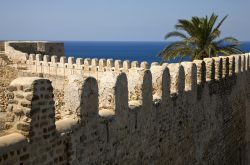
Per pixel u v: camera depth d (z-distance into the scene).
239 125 22.14
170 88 12.53
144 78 10.76
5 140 6.52
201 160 15.55
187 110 13.86
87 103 8.41
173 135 12.80
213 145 17.12
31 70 27.17
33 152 7.00
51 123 7.45
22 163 6.75
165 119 12.16
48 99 7.35
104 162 9.16
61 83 25.44
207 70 16.52
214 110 17.03
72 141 7.99
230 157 20.33
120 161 9.84
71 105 8.29
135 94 10.88
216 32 29.20
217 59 17.55
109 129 9.28
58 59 27.44
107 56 162.62
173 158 12.89
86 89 8.32
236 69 21.22
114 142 9.53
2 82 28.28
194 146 14.73
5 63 28.14
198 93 14.85
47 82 7.30
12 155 6.53
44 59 26.55
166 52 29.83
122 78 9.72
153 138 11.48
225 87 18.73
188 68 14.06
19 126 6.96
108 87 9.55
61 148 7.74
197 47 30.27
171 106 12.52
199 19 29.53
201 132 15.42
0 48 31.23
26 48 30.39
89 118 8.53
